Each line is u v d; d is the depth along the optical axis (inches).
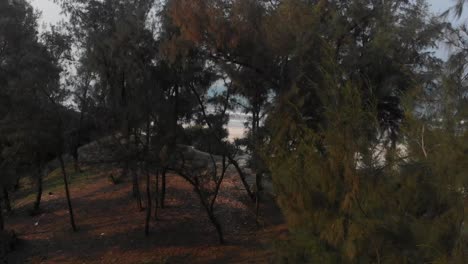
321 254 157.8
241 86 391.9
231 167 654.5
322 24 332.2
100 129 432.5
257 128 378.0
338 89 167.3
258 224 453.1
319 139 173.0
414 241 133.7
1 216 465.4
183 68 384.2
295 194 167.2
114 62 407.2
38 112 437.4
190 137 423.2
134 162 403.5
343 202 150.8
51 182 713.6
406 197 139.9
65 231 485.4
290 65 339.3
